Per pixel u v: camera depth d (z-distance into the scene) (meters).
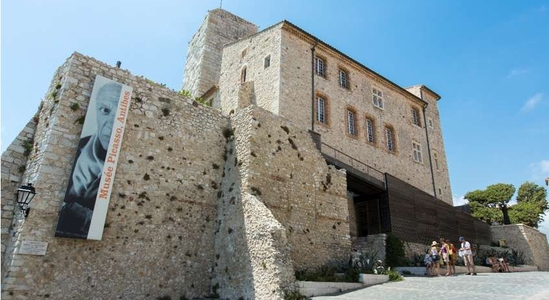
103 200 11.84
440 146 33.22
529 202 46.25
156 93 14.63
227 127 16.50
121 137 12.91
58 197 11.13
